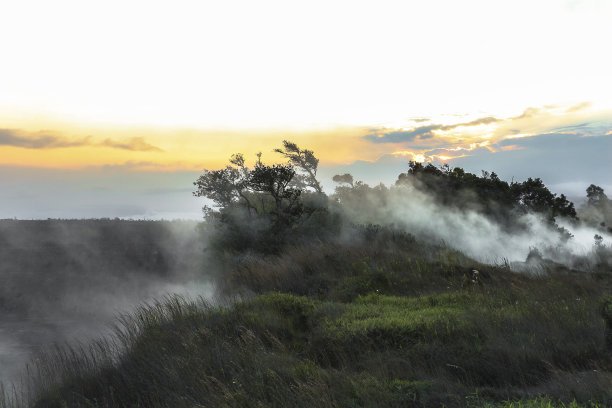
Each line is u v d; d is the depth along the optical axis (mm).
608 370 6078
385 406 5184
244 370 6176
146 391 6375
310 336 7707
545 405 4898
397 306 9391
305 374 5957
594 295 9789
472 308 8375
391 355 6641
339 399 5324
